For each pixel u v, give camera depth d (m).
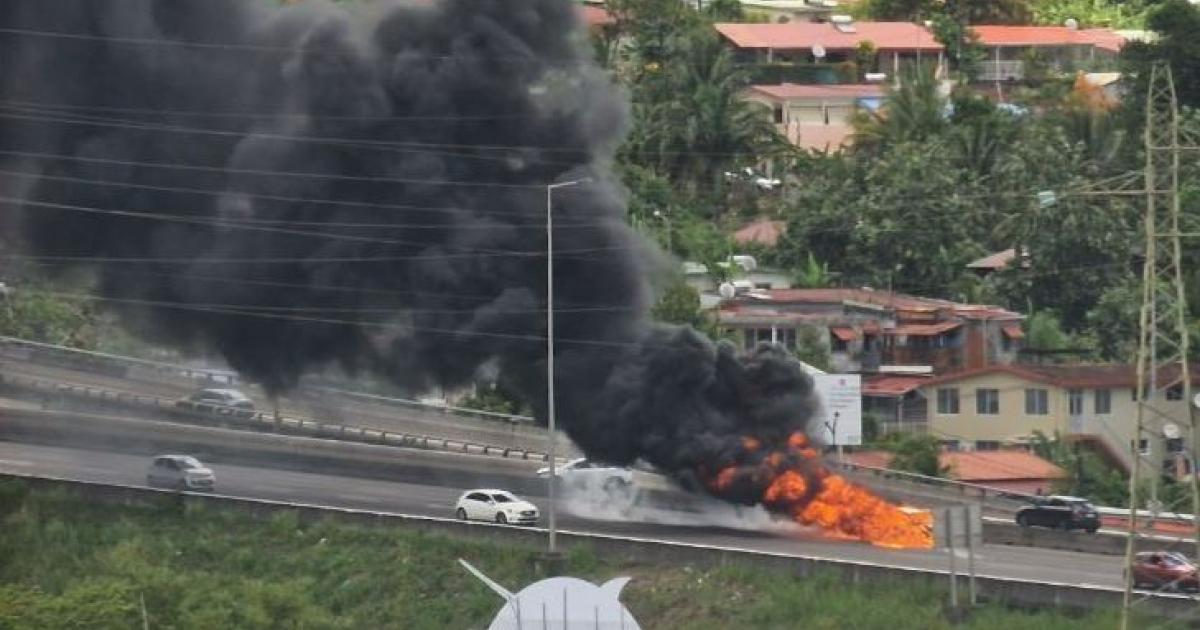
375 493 118.06
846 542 109.75
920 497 124.81
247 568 106.69
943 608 93.38
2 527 106.94
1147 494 134.88
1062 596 92.44
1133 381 151.50
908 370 158.50
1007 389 152.38
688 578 99.75
